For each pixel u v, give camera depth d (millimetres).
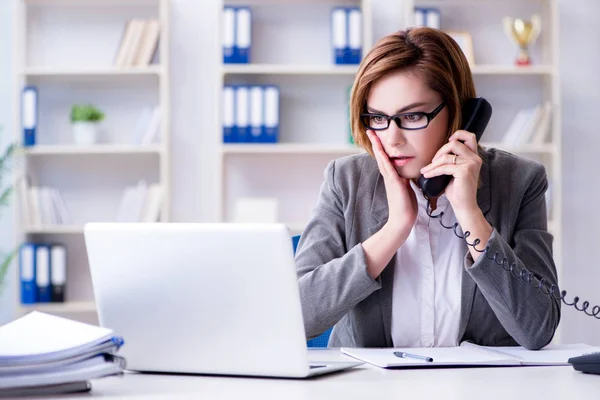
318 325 1548
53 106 4562
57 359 1072
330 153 4574
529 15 4531
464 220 1554
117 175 4574
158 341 1250
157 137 4414
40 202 4383
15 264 4348
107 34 4578
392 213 1577
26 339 1130
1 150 4520
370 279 1536
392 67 1541
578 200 4594
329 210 1776
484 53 4531
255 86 4293
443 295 1692
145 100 4574
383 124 1586
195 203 4562
